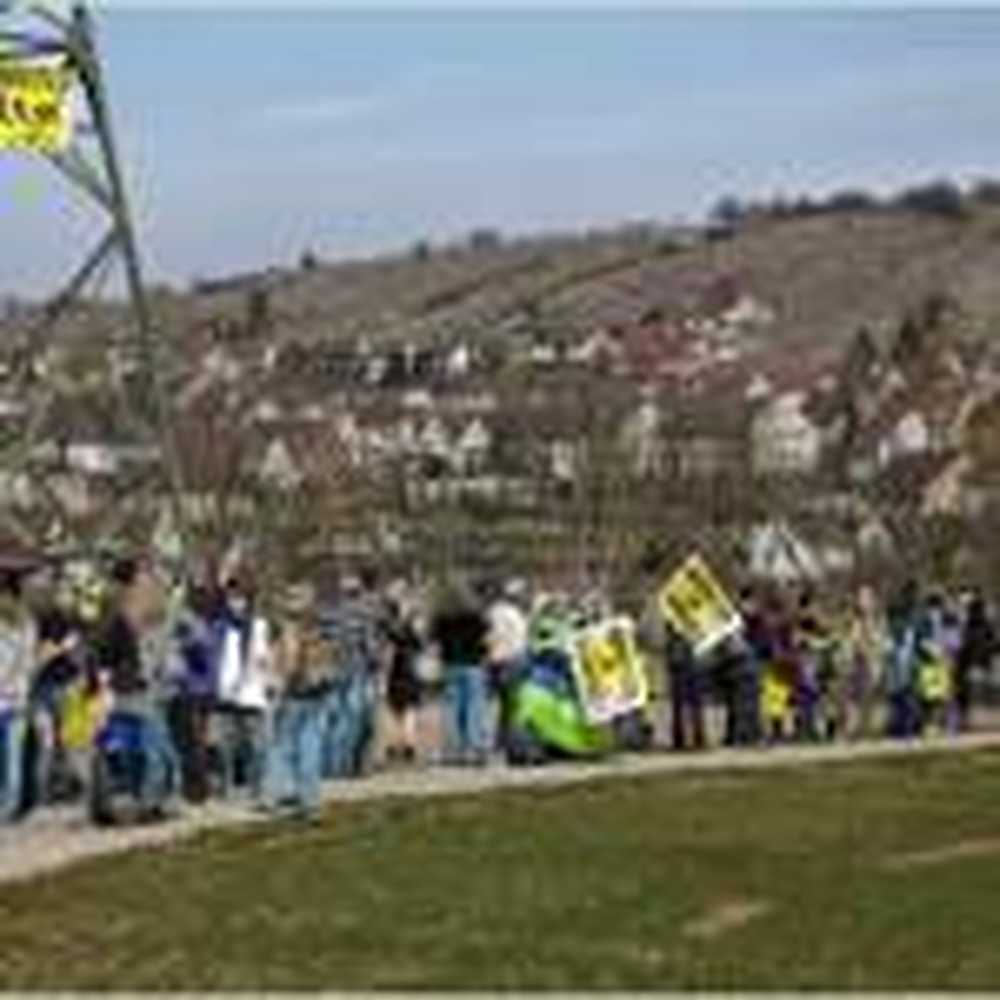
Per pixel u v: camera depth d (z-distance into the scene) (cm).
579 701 4225
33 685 3412
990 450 11194
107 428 4869
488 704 4181
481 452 10025
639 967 2306
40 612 3488
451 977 2252
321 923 2561
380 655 4097
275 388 13012
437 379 15500
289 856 3033
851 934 2506
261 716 3538
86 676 3441
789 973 2273
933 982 2227
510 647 4200
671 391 14625
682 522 8156
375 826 3303
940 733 4884
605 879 2877
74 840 3153
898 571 6788
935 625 4856
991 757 4309
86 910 2641
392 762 4138
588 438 10219
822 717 4731
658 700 4716
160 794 3347
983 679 5331
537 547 7688
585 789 3756
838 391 15638
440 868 2952
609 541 7638
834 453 12900
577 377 14875
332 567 5703
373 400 13800
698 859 3048
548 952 2392
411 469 8894
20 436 4553
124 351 4884
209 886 2802
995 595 6238
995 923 2580
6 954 2383
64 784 3478
